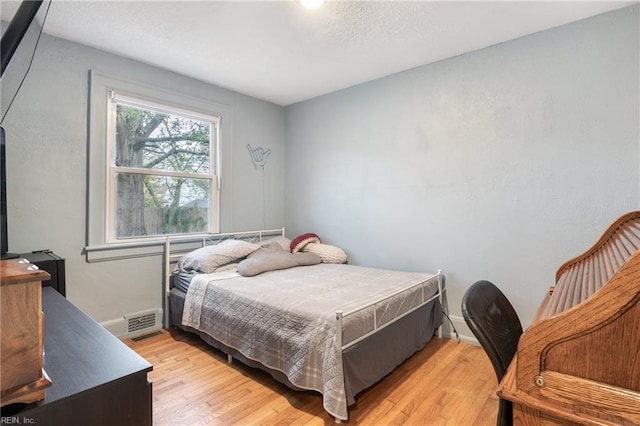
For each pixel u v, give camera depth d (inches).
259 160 147.5
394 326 81.1
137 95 107.4
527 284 93.2
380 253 124.6
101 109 100.3
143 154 112.3
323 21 84.3
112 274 103.7
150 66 110.7
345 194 135.0
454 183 106.0
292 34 90.7
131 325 107.3
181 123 122.3
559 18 83.6
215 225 131.6
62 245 94.1
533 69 91.1
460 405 70.2
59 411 29.7
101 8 78.2
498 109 97.2
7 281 26.7
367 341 71.2
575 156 85.4
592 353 23.4
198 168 127.6
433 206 110.7
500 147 97.0
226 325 88.4
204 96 126.2
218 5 77.1
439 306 104.0
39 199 90.0
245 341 82.4
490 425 63.6
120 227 107.0
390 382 79.7
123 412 34.0
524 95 92.7
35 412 28.3
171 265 117.3
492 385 78.1
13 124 85.2
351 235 133.3
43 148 90.3
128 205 108.6
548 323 25.0
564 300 35.3
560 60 87.1
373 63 110.0
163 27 87.2
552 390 24.6
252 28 87.4
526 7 78.6
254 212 145.8
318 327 68.2
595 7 78.9
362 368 69.2
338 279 100.2
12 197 85.6
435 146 109.7
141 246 109.7
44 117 90.2
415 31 89.2
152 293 113.0
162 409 68.8
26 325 28.0
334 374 63.6
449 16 82.0
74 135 95.6
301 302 76.8
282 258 116.9
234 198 137.7
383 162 123.0
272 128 153.3
